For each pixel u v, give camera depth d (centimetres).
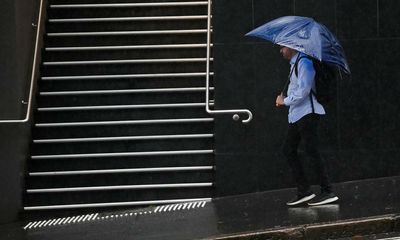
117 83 1560
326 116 1384
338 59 1087
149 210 1308
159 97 1528
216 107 1391
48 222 1288
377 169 1390
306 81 1066
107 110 1509
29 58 1490
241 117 1384
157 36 1645
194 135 1450
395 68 1390
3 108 1338
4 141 1330
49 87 1562
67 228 1181
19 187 1363
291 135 1130
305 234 967
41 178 1417
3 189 1327
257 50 1382
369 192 1234
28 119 1327
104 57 1620
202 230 1030
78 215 1352
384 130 1389
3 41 1353
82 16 1706
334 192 1255
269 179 1380
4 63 1348
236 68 1387
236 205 1252
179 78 1554
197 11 1695
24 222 1327
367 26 1388
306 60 1072
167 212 1255
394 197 1165
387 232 984
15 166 1355
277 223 1016
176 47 1611
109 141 1459
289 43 1066
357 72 1389
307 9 1383
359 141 1389
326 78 1088
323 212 1066
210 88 1520
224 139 1385
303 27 1074
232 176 1383
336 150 1387
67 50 1619
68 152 1461
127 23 1675
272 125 1380
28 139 1446
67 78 1559
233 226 1036
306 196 1152
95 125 1483
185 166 1430
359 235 977
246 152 1383
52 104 1534
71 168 1441
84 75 1589
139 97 1532
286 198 1268
